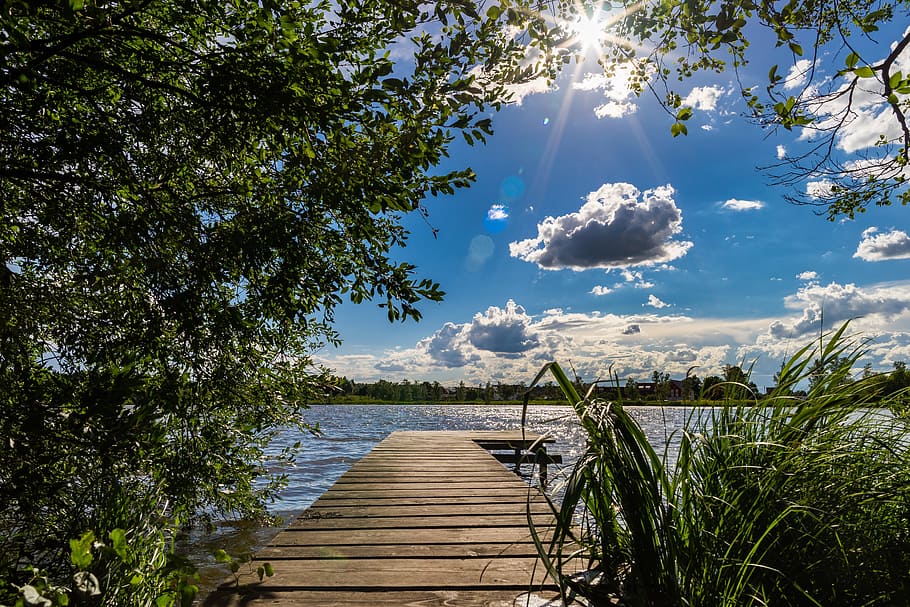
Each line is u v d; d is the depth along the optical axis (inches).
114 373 109.4
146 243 111.6
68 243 126.0
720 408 84.6
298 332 185.3
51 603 58.8
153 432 112.9
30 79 101.0
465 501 178.7
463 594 94.7
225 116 109.8
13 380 110.1
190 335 115.6
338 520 151.6
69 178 112.2
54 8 92.9
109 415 101.4
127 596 78.9
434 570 107.6
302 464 569.9
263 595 95.0
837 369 79.7
